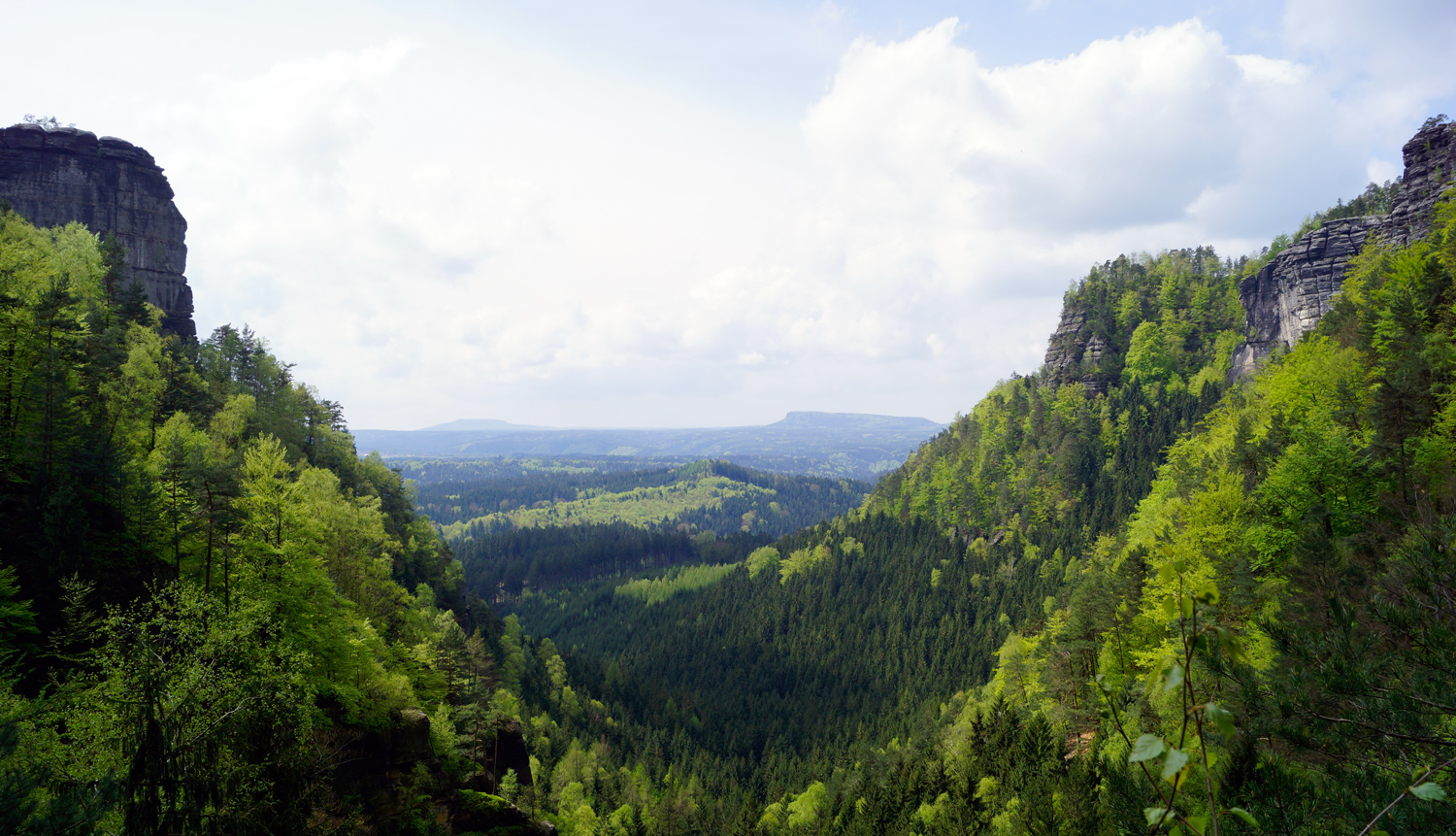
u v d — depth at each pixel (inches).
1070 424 7357.3
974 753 2564.0
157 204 6181.1
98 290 3683.6
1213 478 2044.8
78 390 2252.7
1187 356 7726.4
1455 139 4569.4
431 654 2942.9
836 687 6407.5
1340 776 535.8
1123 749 1354.6
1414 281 2159.2
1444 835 436.5
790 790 4471.0
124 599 1835.6
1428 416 1654.8
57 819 693.9
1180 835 169.3
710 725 6112.2
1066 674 2121.1
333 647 1994.3
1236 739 618.5
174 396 3208.7
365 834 1813.5
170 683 1007.6
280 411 4411.9
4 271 2516.0
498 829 2276.1
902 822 2493.8
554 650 6628.9
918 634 6560.0
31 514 1766.7
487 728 2915.8
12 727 773.9
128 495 1952.5
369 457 5684.1
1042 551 6476.4
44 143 5698.8
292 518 2091.5
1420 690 539.8
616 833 3673.7
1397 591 641.6
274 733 1075.9
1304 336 3149.6
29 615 1513.3
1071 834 1307.8
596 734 5492.1
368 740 2022.6
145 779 811.4
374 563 3085.6
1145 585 1854.1
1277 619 929.5
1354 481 1673.2
